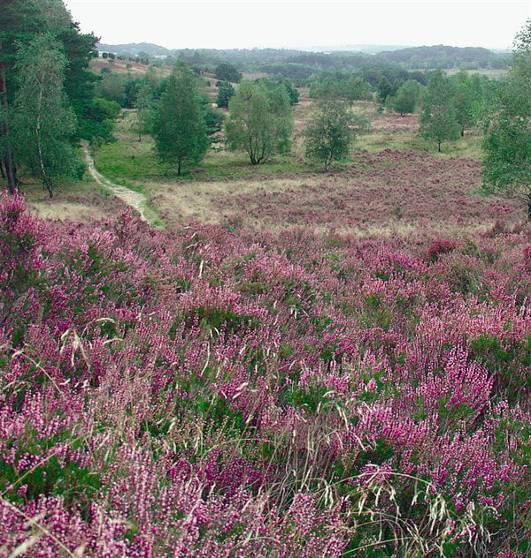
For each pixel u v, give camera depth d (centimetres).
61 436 252
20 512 176
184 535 201
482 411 425
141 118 9150
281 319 573
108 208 3725
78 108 5369
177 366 400
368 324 636
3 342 353
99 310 471
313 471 298
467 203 4256
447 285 870
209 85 17812
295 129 10725
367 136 9969
